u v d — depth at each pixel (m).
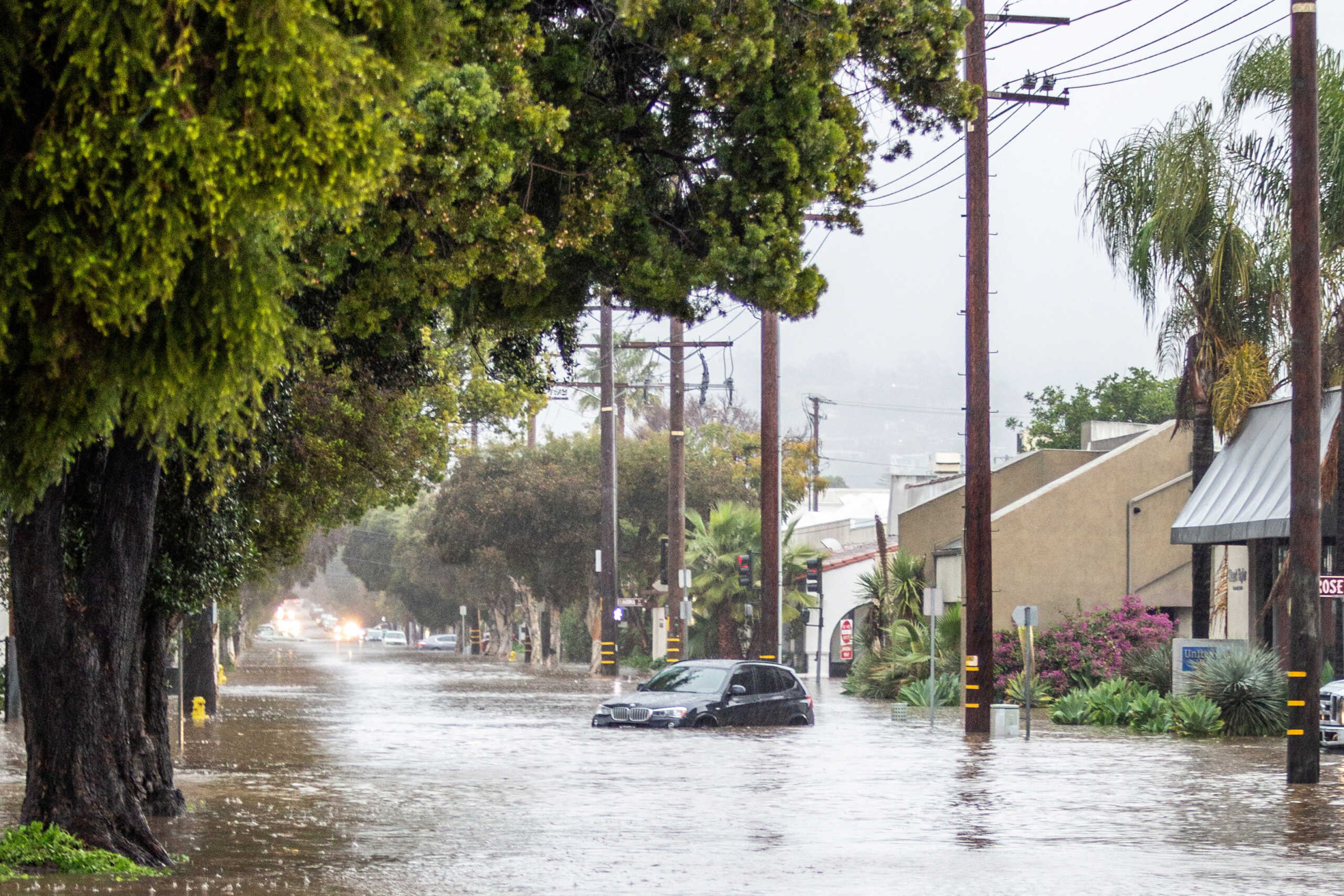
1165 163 44.31
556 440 96.81
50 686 17.81
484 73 17.61
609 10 19.48
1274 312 44.91
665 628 81.94
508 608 125.62
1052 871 17.66
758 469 109.62
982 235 39.84
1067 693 53.12
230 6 11.02
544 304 21.25
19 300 11.66
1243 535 44.22
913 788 26.95
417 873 17.47
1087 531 57.00
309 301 20.88
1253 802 24.94
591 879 17.03
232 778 28.62
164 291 11.66
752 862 18.36
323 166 11.55
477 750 34.94
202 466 18.92
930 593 43.28
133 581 18.33
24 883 15.95
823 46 19.45
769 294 19.89
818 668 66.88
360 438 36.69
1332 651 43.56
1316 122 28.12
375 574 161.12
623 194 19.72
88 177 11.20
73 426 12.88
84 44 11.01
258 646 181.88
